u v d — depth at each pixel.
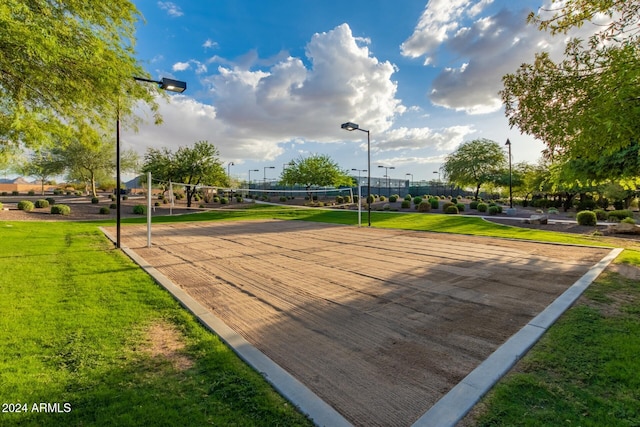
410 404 2.67
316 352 3.60
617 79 3.74
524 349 3.49
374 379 3.05
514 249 10.62
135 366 3.13
